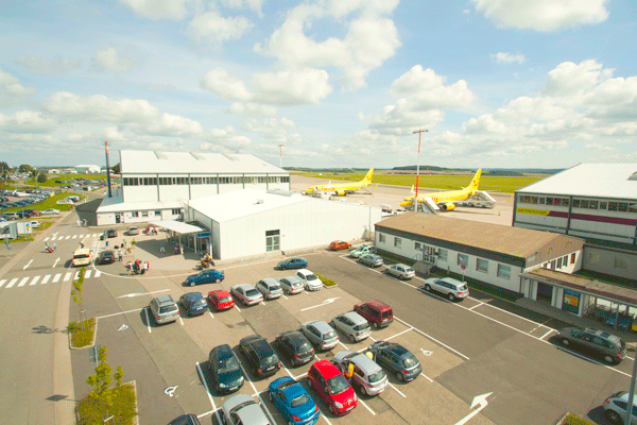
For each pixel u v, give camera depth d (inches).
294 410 622.8
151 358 866.1
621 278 1514.5
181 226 1973.4
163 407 687.1
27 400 709.3
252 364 801.6
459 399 716.0
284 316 1114.1
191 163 3395.7
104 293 1322.6
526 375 801.6
